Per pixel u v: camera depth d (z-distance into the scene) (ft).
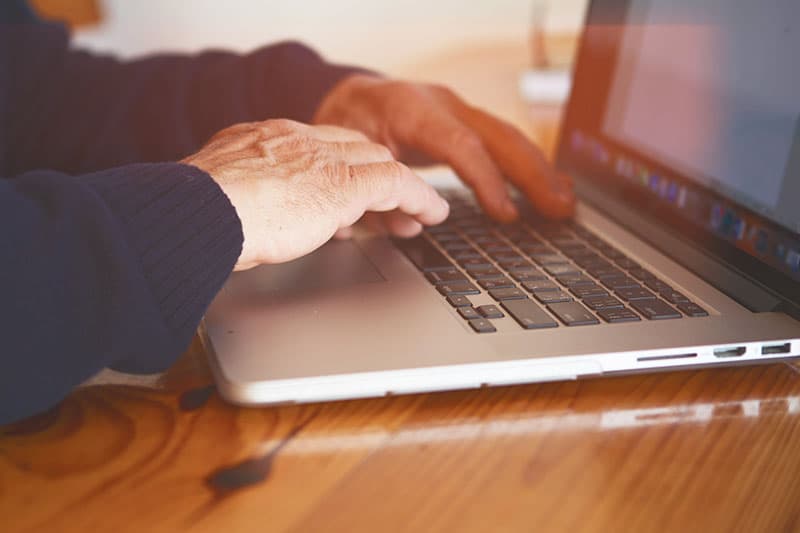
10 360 1.38
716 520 1.28
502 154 2.61
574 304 1.87
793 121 2.02
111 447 1.42
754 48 2.22
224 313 1.78
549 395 1.62
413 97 2.70
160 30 6.48
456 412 1.56
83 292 1.46
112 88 3.19
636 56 2.77
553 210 2.54
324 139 2.12
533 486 1.34
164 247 1.57
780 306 1.87
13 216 1.43
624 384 1.67
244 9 6.36
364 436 1.47
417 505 1.29
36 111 3.15
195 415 1.53
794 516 1.30
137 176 1.63
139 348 1.52
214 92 3.13
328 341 1.66
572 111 3.12
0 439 1.44
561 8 5.63
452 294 1.92
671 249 2.27
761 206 2.06
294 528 1.23
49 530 1.21
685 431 1.52
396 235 2.34
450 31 5.63
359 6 6.10
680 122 2.49
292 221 1.79
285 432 1.48
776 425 1.55
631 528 1.25
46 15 6.08
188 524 1.23
